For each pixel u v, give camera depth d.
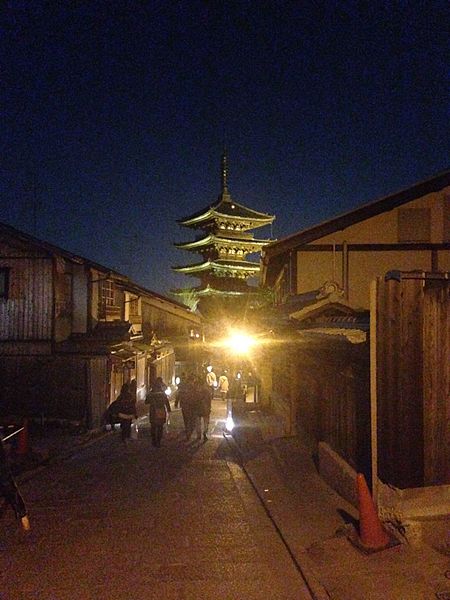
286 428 13.07
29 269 18.39
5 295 18.36
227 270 47.34
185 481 9.91
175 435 15.80
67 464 11.60
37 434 16.31
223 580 5.68
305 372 11.66
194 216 47.66
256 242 47.62
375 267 16.28
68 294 19.33
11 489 6.65
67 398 17.69
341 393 8.64
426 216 16.23
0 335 18.28
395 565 5.57
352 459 8.02
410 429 6.30
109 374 18.89
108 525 7.44
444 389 6.43
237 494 8.97
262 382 19.08
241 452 12.24
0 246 18.50
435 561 5.61
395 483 6.32
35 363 18.00
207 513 7.95
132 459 12.09
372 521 6.00
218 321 42.97
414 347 6.36
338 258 16.31
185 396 14.64
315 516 7.37
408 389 6.31
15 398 17.97
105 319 22.27
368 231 16.36
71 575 5.83
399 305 6.39
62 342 18.53
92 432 16.98
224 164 48.69
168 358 30.94
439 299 6.46
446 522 6.11
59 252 18.58
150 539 6.89
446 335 6.46
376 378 6.58
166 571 5.91
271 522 7.48
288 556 6.29
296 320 10.64
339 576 5.46
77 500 8.70
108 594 5.38
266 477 9.72
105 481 9.96
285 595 5.35
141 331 27.47
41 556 6.36
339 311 10.70
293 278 16.31
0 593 5.42
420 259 16.22
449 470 6.39
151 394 13.80
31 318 18.25
